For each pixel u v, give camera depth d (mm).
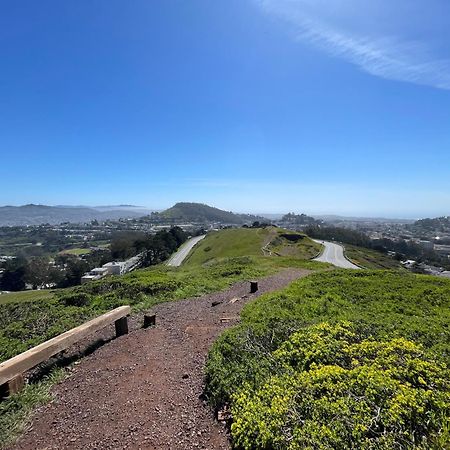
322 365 6422
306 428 4684
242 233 97500
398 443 4387
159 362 8117
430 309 12477
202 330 10414
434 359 6605
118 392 6746
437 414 4961
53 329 10773
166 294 15828
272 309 11281
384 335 8164
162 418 5785
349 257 70312
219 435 5254
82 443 5258
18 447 5262
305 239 94250
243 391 5949
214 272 24641
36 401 6484
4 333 11055
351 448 4352
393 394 5242
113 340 9844
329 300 13438
